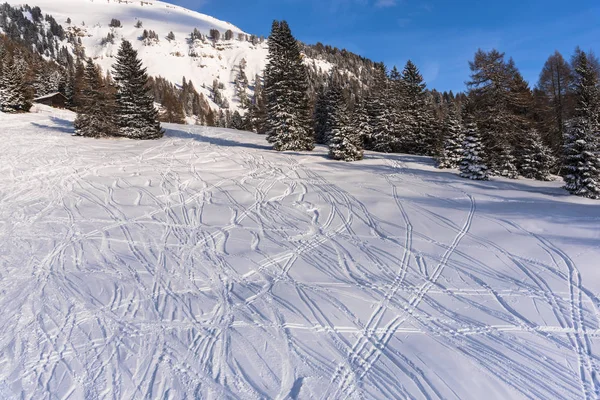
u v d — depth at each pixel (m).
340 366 4.95
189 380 4.70
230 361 5.05
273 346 5.38
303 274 7.84
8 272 7.97
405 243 9.46
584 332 5.57
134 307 6.54
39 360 5.10
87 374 4.81
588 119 16.80
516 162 22.92
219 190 15.24
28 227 10.88
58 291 7.12
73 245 9.59
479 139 18.95
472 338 5.52
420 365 4.95
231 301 6.73
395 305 6.50
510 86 22.17
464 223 10.77
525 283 7.11
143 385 4.61
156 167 19.42
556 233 9.58
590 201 14.18
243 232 10.59
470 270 7.79
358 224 11.05
